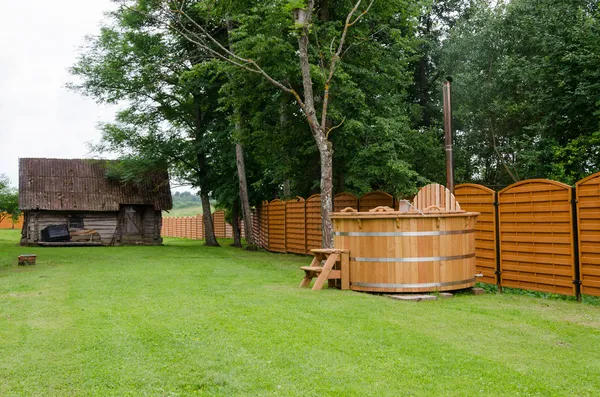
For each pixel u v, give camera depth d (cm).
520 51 2445
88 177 3116
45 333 655
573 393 452
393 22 1897
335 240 1059
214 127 2756
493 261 1121
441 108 2816
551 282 979
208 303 859
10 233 4403
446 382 475
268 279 1220
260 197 2853
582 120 1978
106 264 1647
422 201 1074
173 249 2562
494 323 717
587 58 1755
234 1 1747
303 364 523
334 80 1738
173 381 478
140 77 2808
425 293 969
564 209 953
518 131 2430
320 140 1468
